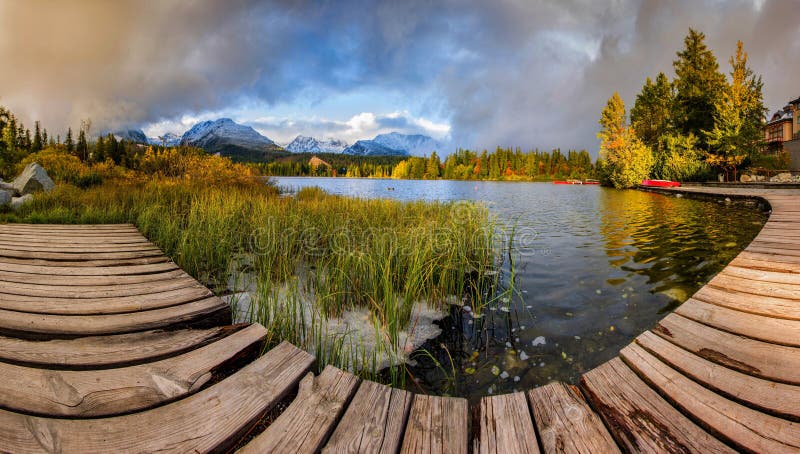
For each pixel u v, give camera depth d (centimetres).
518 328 401
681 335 271
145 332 260
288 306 350
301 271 575
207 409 182
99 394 185
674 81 3012
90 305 306
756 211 1308
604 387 209
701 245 776
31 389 184
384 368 319
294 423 175
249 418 177
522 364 329
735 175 2525
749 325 287
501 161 10256
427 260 517
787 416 179
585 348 355
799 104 3456
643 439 167
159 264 459
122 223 834
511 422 183
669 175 2981
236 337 260
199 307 309
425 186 5600
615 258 692
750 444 161
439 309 455
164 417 173
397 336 352
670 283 533
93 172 1614
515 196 2909
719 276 424
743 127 2416
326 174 13050
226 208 828
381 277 448
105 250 529
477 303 470
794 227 726
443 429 178
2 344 230
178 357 230
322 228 740
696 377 212
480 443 169
